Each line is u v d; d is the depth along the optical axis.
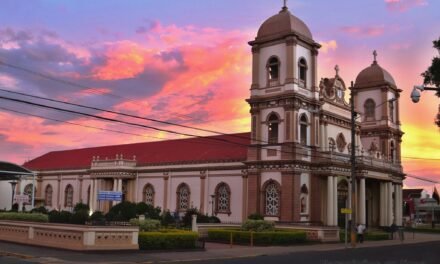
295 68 49.78
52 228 27.86
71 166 74.31
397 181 63.44
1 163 54.50
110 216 44.53
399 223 63.38
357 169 53.59
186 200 58.59
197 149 62.19
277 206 48.91
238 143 55.84
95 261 22.58
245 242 36.62
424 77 29.42
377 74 67.56
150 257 25.38
